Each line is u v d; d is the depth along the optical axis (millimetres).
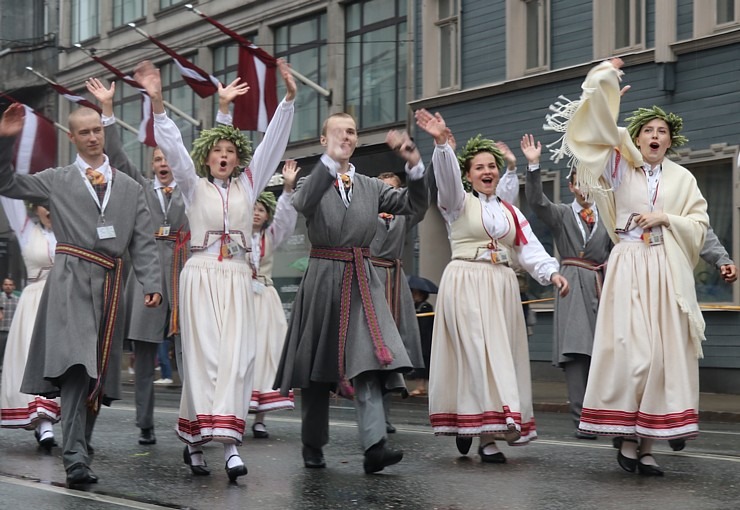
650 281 7211
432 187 8023
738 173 16391
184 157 7121
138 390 9117
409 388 17609
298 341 7355
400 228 9719
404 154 7312
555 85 19344
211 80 21391
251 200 7352
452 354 8234
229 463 6984
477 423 7980
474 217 8219
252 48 20406
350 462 7848
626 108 18172
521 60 20188
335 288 7258
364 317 7160
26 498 6363
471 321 8062
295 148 25953
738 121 16453
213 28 28453
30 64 36125
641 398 7184
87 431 7594
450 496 6355
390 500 6234
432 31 22156
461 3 21391
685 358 7125
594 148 7316
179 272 9031
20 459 8258
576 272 10125
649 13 17859
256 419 9953
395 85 23250
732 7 16734
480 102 20875
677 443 7676
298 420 11609
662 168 7445
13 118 6707
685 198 7387
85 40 33938
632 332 7203
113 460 8039
